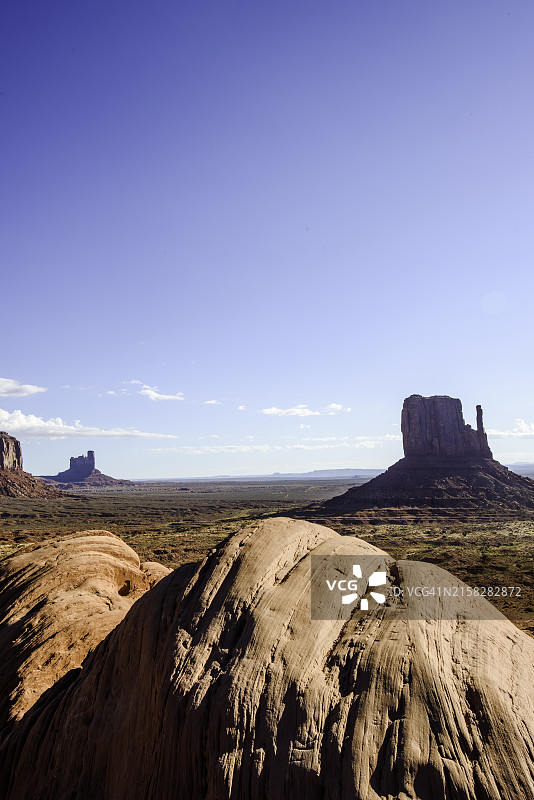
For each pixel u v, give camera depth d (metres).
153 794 6.99
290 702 6.65
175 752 6.88
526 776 5.57
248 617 7.90
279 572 8.77
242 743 6.45
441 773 5.66
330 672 7.02
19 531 116.19
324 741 6.22
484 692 6.32
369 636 7.40
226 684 6.95
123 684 9.16
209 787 6.38
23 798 9.52
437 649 7.00
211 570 9.08
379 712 6.29
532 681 6.68
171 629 8.35
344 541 9.70
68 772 8.87
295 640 7.45
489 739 5.88
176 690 7.23
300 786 5.96
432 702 6.25
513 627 7.96
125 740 8.16
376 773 5.84
